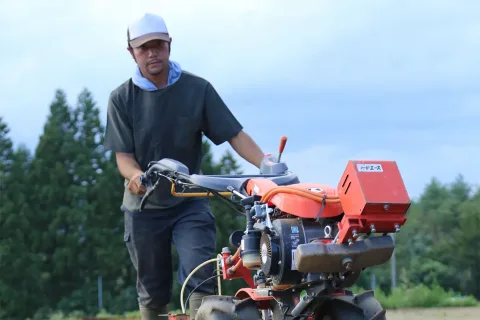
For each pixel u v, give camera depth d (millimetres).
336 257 3781
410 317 11562
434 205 99312
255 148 6191
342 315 4188
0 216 54031
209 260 5570
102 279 55781
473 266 70875
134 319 18125
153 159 6199
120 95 6152
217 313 4348
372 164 3758
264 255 4082
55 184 56500
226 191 4625
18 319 52500
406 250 85688
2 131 58656
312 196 3951
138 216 6195
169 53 6020
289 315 4223
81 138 59938
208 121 6199
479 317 11469
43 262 55406
